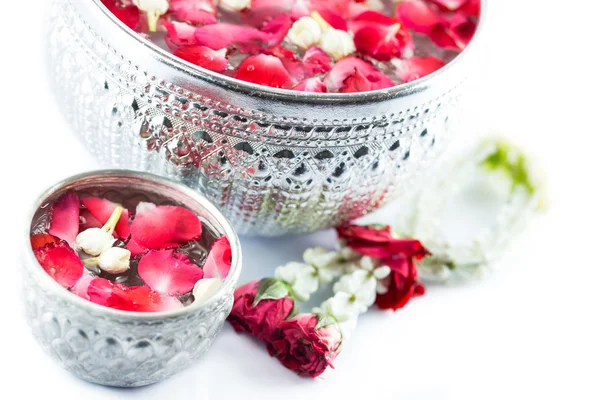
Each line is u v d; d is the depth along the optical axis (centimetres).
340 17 69
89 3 62
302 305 69
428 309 71
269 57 64
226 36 65
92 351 58
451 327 71
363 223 75
